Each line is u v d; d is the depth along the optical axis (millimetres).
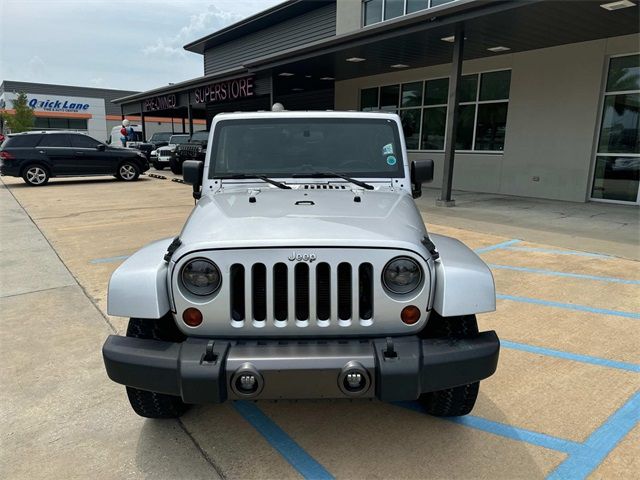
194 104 22922
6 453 2646
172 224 8914
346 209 2791
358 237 2324
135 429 2867
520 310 4523
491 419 2893
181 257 2307
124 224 8977
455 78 9781
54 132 15977
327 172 3441
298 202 2922
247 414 3016
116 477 2465
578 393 3139
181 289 2324
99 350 3859
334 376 2209
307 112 3590
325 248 2275
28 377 3439
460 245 2805
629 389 3180
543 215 9320
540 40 10523
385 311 2320
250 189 3293
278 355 2221
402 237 2377
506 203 10945
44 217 9875
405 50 11688
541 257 6309
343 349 2268
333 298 2285
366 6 15086
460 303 2324
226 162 3482
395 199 3068
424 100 14617
